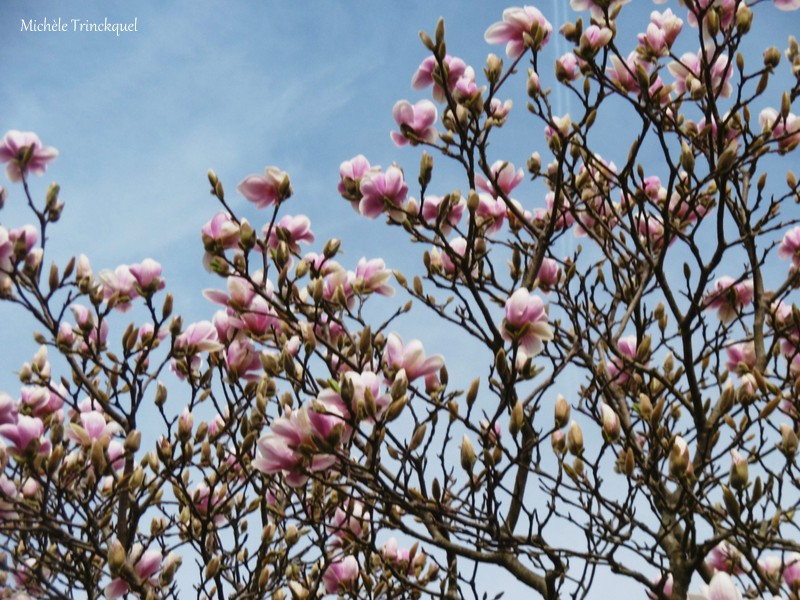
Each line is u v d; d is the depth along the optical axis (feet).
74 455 14.08
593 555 11.09
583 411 13.88
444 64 12.27
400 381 9.85
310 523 13.74
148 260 14.46
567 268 15.14
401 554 15.56
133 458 15.05
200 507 16.14
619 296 15.67
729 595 7.42
